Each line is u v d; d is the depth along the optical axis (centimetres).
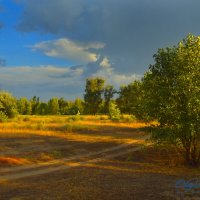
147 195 1661
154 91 2534
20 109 11450
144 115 2581
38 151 3100
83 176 2194
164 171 2422
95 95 11438
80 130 4816
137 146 3669
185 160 2677
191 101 2327
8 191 1758
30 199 1594
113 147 3606
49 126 5175
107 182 1992
